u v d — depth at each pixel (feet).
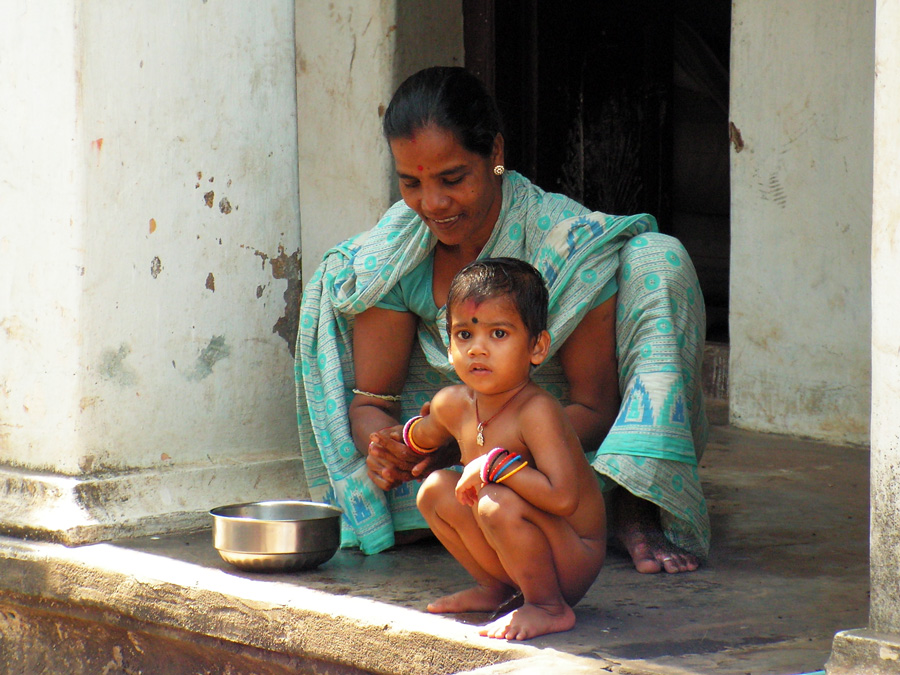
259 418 16.87
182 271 15.94
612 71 31.32
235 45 16.35
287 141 17.04
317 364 15.56
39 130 15.24
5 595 14.70
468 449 11.56
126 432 15.47
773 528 15.74
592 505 11.30
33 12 15.19
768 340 25.08
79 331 14.99
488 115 13.38
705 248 33.76
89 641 14.12
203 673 12.99
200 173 16.06
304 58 30.58
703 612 11.64
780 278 24.75
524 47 29.96
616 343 14.47
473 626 10.99
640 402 13.69
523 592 11.02
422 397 15.61
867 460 21.66
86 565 13.75
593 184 31.53
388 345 15.16
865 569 13.46
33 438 15.58
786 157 24.40
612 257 14.34
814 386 24.23
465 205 13.39
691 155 33.30
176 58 15.72
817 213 23.94
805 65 23.86
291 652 11.89
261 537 13.12
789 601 12.07
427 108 12.98
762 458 21.86
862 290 23.22
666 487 13.35
